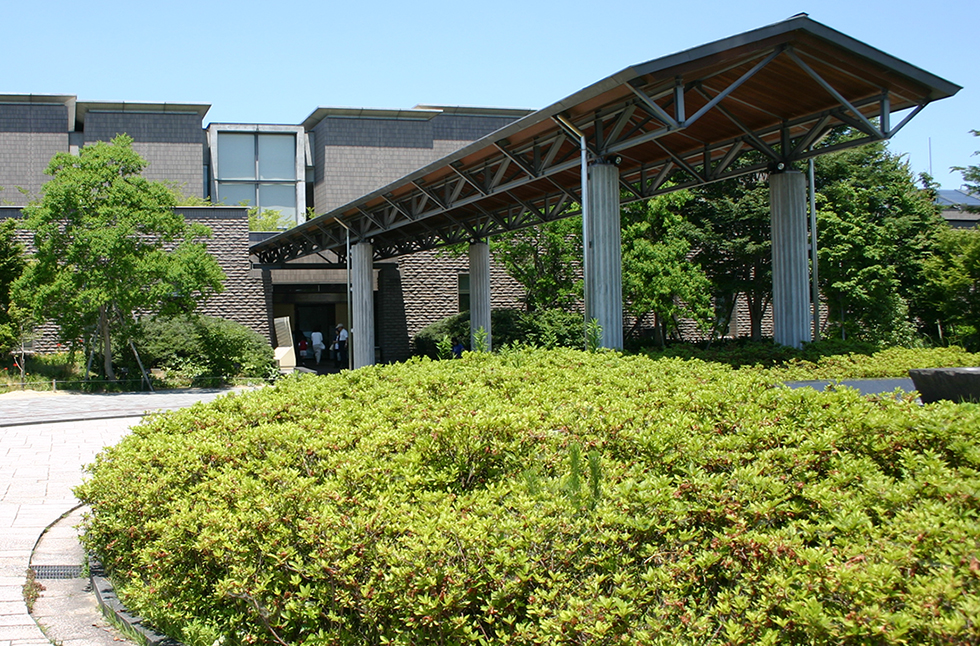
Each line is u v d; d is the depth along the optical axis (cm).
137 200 1953
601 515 322
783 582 258
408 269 3016
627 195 1770
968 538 259
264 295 2800
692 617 275
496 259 2797
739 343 2173
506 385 627
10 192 3609
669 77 1066
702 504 325
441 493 374
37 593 477
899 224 2645
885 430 389
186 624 382
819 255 2472
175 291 1989
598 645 270
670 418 452
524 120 1281
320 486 386
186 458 479
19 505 707
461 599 294
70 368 2262
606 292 1238
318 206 4041
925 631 229
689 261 2536
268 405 625
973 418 384
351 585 320
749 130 1361
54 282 1886
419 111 3966
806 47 1105
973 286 2519
